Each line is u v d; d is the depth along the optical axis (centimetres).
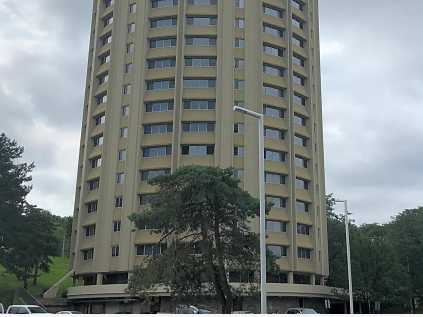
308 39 8181
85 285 7019
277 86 7531
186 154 7062
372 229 8731
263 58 7500
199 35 7444
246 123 7125
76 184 8156
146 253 6706
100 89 7812
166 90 7275
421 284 8000
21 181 6700
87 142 7694
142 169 7044
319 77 8544
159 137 7138
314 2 8756
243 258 4191
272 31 7806
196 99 7200
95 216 7194
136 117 7231
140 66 7419
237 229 4200
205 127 7138
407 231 8369
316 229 7444
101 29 8206
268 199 7056
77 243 7394
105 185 7200
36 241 6550
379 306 7819
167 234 4328
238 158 7038
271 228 7006
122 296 6444
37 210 6881
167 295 6162
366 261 7194
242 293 4306
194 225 4172
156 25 7656
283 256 6981
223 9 7506
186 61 7394
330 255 7869
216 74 7262
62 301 6944
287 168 7306
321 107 8419
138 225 4225
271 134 7344
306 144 7762
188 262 4072
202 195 3994
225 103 7131
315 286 6981
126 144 7188
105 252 6912
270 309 6369
